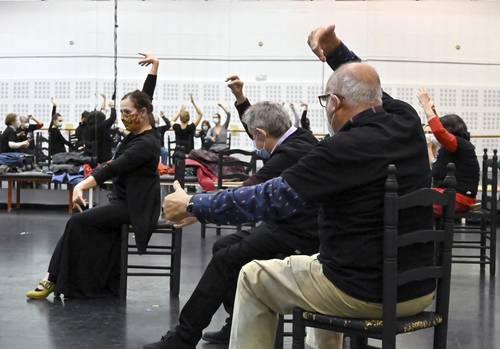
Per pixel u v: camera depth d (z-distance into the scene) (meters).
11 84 15.68
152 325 4.21
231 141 14.99
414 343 3.95
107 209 4.84
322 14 15.30
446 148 5.88
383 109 2.44
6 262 6.36
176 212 2.46
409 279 2.35
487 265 6.72
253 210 2.38
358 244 2.33
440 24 15.23
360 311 2.37
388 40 15.23
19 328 4.09
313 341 3.04
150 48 15.50
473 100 15.30
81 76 15.51
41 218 9.91
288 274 2.48
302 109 15.38
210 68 15.49
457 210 6.06
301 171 2.33
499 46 15.28
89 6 15.47
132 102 4.81
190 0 15.47
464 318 4.57
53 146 12.23
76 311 4.53
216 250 3.68
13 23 15.62
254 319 2.55
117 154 4.88
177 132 12.70
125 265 4.87
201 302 3.41
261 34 15.43
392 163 2.33
